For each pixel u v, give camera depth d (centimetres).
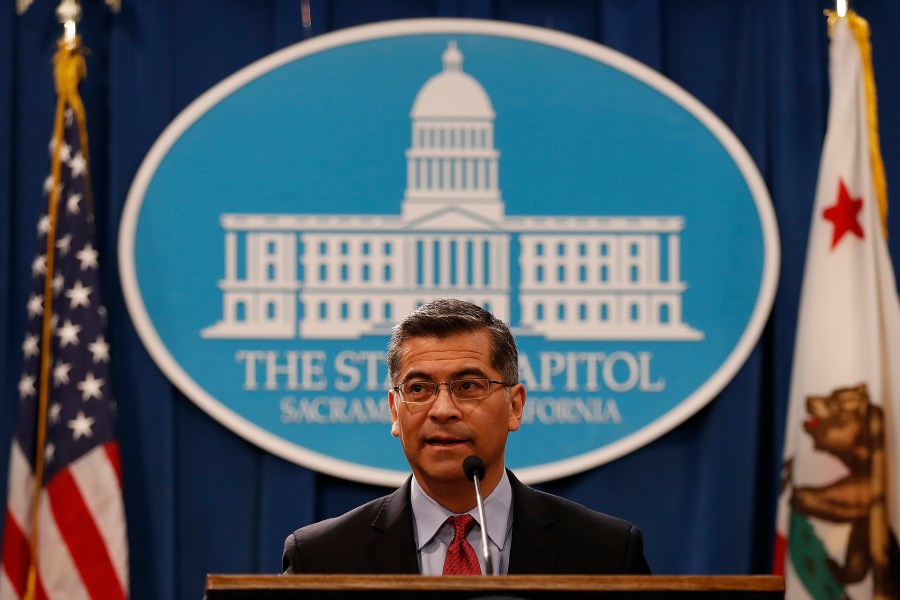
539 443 1360
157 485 1361
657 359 1376
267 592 635
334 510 1380
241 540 1370
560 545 823
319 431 1365
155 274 1380
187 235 1388
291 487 1361
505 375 829
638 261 1391
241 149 1405
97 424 1329
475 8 1452
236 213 1395
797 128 1426
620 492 1374
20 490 1323
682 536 1367
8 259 1395
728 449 1372
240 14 1452
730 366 1366
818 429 1318
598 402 1369
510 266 1393
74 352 1341
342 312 1387
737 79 1452
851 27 1404
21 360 1386
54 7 1446
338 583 635
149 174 1389
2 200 1401
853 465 1307
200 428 1386
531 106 1419
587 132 1413
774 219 1387
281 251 1393
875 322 1332
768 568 1377
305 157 1407
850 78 1391
